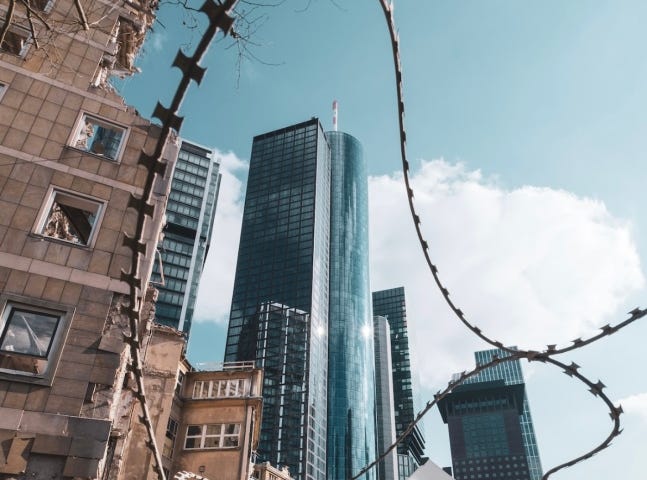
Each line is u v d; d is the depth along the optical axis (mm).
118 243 14391
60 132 15516
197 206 146750
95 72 17422
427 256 5918
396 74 4293
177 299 126750
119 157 16031
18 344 11969
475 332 7023
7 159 14281
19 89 15672
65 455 10922
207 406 27625
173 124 3744
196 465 25594
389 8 3914
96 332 12742
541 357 7066
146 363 25375
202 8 3326
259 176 198000
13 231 13289
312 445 128500
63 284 13086
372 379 177500
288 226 177375
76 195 14766
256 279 168375
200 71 3467
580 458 8438
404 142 4648
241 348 149375
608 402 7062
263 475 59438
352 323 179875
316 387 142125
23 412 11109
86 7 18500
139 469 22281
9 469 10391
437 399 8695
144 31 20266
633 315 6062
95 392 12000
